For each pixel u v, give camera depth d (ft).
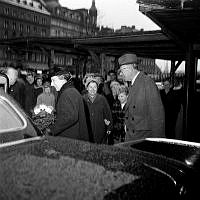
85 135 12.09
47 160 5.51
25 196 4.29
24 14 250.37
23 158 5.54
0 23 230.48
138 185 5.03
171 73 67.15
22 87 26.91
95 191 4.55
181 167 6.84
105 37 39.50
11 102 7.94
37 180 4.72
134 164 5.92
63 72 13.00
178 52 54.29
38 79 29.78
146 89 10.61
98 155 6.10
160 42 40.04
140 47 46.47
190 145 8.91
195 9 16.97
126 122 11.38
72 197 4.33
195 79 26.00
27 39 52.01
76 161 5.58
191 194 6.00
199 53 26.84
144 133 10.67
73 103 11.51
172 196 5.30
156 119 10.35
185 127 24.06
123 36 37.47
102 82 24.88
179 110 23.38
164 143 9.25
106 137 15.72
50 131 12.47
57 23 287.28
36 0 270.26
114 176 5.13
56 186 4.58
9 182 4.63
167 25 21.21
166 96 27.04
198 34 23.48
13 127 7.23
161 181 5.49
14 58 214.28
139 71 11.21
